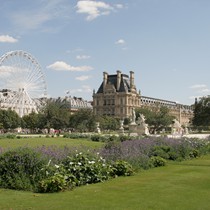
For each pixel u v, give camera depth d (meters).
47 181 19.31
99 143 63.84
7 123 155.25
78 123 168.00
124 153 29.78
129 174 25.47
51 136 98.38
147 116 184.50
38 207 15.39
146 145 37.53
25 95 145.75
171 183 21.72
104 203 16.23
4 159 21.09
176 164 33.47
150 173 26.62
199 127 181.12
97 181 22.48
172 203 16.39
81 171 22.08
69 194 18.34
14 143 60.44
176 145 40.38
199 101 179.50
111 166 25.11
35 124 155.62
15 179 20.39
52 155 23.61
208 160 37.47
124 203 16.30
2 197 17.55
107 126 198.50
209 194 18.39
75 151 24.72
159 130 184.25
